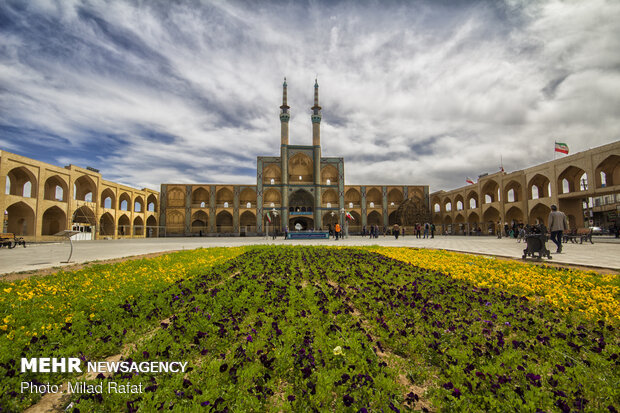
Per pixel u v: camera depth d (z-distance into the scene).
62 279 5.34
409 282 5.14
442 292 4.39
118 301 3.85
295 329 2.99
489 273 5.70
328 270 6.35
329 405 1.93
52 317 3.33
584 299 3.89
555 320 3.24
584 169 22.27
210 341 2.78
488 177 33.59
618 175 21.72
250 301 3.98
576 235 14.65
